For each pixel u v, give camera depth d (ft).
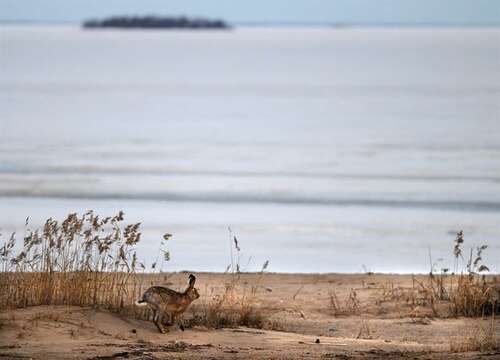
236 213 377.71
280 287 242.37
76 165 495.00
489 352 160.97
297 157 540.52
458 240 220.23
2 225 336.08
